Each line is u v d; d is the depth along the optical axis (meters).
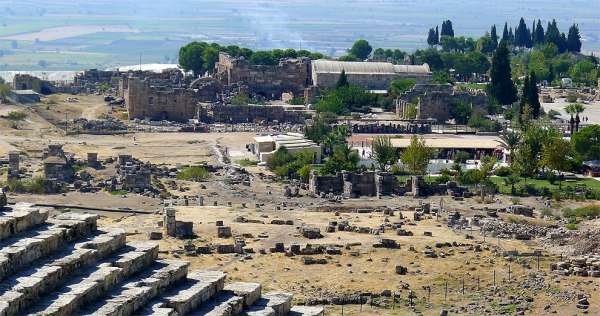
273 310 139.00
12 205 138.25
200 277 140.50
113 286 130.62
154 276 134.75
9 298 117.75
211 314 132.12
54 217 142.38
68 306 121.50
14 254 124.31
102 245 135.75
